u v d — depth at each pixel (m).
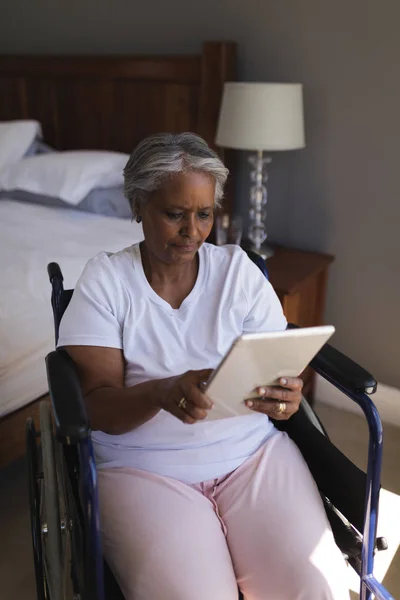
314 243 2.17
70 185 2.22
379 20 1.80
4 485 1.77
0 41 2.89
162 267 1.06
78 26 2.57
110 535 0.96
